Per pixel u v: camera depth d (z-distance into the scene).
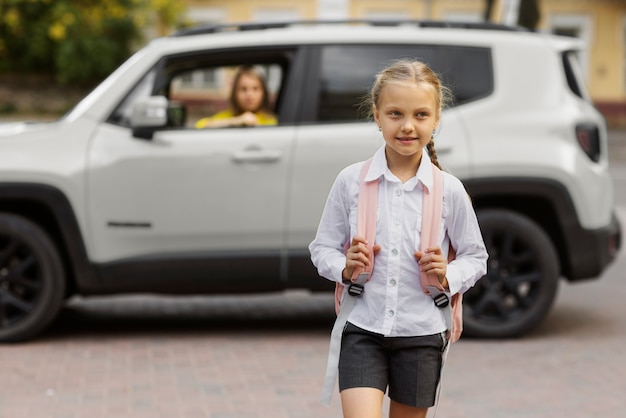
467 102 9.77
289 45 9.76
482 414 7.33
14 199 9.48
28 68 41.84
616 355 9.15
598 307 11.48
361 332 4.75
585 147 9.79
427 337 4.72
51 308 9.45
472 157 9.55
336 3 42.81
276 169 9.45
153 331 10.13
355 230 4.77
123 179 9.39
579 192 9.66
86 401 7.60
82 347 9.40
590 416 7.30
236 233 9.46
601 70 43.53
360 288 4.73
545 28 43.47
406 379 4.74
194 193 9.41
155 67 9.68
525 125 9.69
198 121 10.13
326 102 9.65
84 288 9.48
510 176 9.56
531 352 9.26
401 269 4.69
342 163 9.47
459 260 4.78
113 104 9.55
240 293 9.67
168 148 9.42
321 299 11.98
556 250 9.98
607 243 9.88
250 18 42.84
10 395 7.75
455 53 9.84
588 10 43.28
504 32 10.02
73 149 9.45
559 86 9.91
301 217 9.46
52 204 9.37
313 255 4.90
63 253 9.68
